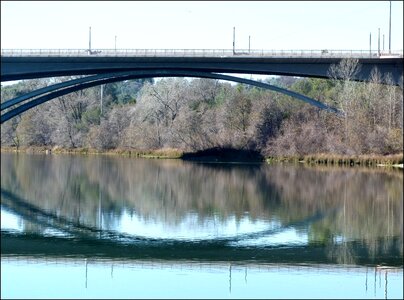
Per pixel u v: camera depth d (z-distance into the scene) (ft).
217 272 108.58
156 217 154.71
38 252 121.49
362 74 289.53
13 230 139.95
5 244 127.65
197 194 193.47
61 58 251.60
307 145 309.83
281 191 199.21
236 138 330.75
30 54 248.73
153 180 228.22
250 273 107.86
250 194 193.26
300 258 118.32
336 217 156.35
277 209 167.43
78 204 174.19
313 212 163.12
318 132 309.83
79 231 139.23
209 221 150.82
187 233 137.90
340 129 303.48
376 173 247.09
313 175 241.35
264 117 329.52
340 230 141.49
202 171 261.03
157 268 110.52
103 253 121.29
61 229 140.97
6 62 250.37
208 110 356.18
